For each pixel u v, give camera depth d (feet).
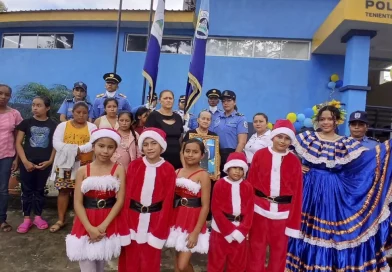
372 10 22.48
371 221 10.46
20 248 13.06
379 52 30.30
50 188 19.35
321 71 30.27
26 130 14.29
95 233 8.86
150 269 9.39
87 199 9.21
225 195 10.15
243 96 30.71
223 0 30.73
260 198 10.58
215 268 10.19
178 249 9.48
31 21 32.27
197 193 9.80
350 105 24.21
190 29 31.09
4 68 34.53
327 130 10.96
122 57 31.89
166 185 9.61
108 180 9.16
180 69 31.27
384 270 10.62
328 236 10.50
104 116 14.57
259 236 10.50
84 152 13.70
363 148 10.62
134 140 13.44
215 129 14.62
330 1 29.76
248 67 30.63
